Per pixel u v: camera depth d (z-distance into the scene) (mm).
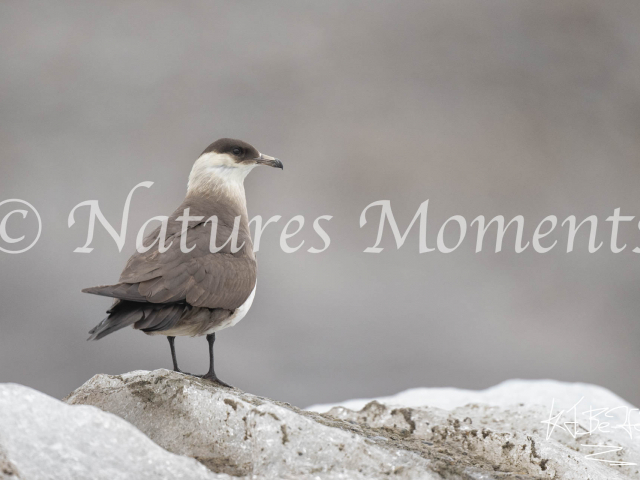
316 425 5973
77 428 5008
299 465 5688
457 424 7359
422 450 6625
